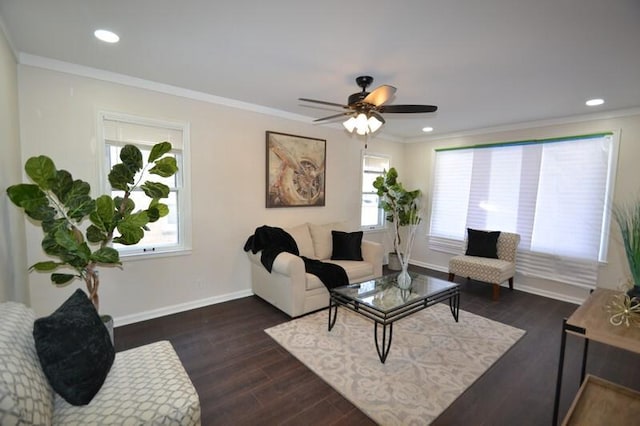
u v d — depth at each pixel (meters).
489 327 3.10
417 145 5.69
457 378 2.24
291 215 4.27
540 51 2.20
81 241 2.14
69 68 2.58
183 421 1.31
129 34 2.07
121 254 2.98
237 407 1.92
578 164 3.87
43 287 2.63
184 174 3.29
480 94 3.16
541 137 4.19
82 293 1.63
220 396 2.02
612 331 1.54
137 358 1.66
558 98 3.23
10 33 2.06
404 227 5.84
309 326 3.03
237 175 3.68
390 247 5.87
